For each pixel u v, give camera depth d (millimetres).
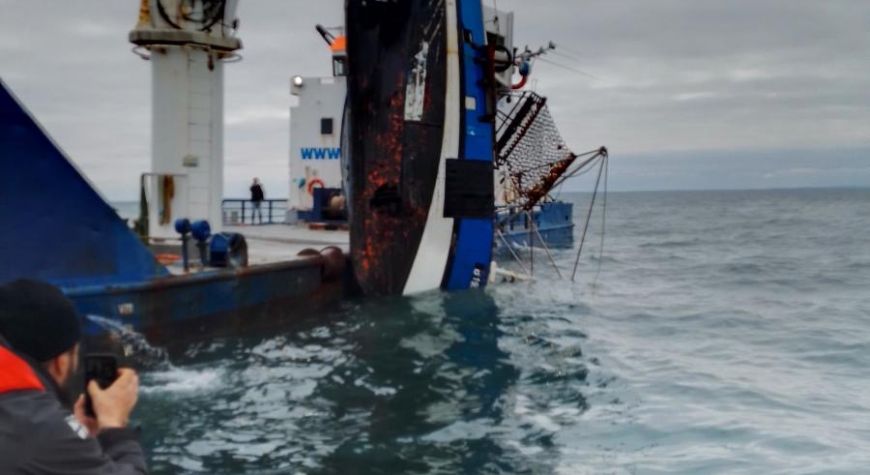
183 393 8727
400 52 15062
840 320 14938
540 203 29562
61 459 2641
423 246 15484
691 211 106562
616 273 23766
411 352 11016
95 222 9461
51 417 2654
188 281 10539
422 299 15203
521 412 8320
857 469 6691
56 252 9188
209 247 11938
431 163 15344
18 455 2588
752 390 9359
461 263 16062
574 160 18578
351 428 7633
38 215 9039
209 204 14852
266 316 12414
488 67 16062
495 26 20625
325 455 6855
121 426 3014
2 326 2732
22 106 8750
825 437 7578
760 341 12703
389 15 14961
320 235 20672
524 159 19266
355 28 14891
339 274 14648
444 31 15297
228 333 11477
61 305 2807
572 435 7574
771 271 24625
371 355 10758
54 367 2805
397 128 15094
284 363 10188
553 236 33188
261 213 26688
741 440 7461
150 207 14586
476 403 8594
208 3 14406
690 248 35594
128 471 2830
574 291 18234
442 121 15383
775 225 59094
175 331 10359
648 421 8039
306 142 26203
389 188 15102
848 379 10031
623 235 48031
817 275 23328
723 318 15008
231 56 14984
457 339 11984
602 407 8539
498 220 22250
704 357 11344
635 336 12961
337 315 13609
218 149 14992
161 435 7305
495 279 17625
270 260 13891
